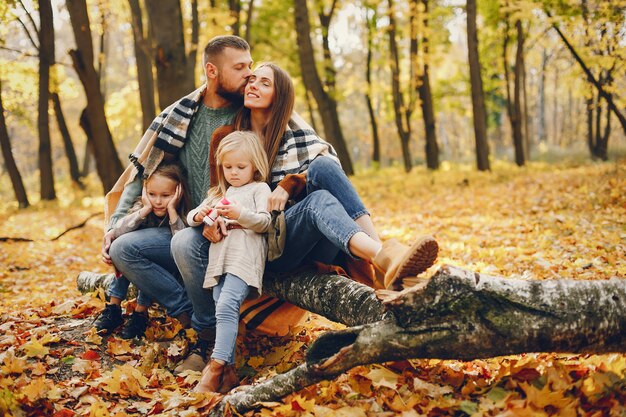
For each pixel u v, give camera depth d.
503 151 34.62
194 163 3.83
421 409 2.47
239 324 3.66
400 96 21.19
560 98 42.62
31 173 52.53
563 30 15.20
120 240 3.57
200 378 3.17
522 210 9.57
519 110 19.97
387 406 2.57
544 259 5.62
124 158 40.31
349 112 54.94
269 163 3.57
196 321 3.39
